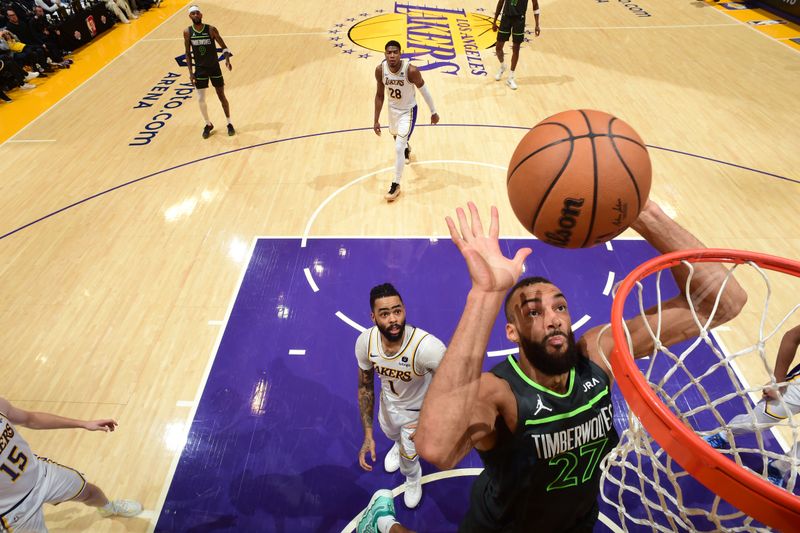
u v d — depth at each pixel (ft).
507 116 24.90
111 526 10.76
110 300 15.92
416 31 35.22
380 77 18.11
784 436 11.07
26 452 8.93
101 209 19.70
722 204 18.95
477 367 4.18
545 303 5.07
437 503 10.97
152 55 33.30
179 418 12.71
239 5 41.83
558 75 28.86
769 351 13.48
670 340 5.42
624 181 4.78
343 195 20.03
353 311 15.35
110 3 37.63
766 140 22.63
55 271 16.98
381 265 16.87
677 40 33.12
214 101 27.25
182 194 20.38
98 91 28.84
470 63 30.48
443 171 21.15
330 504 11.05
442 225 18.44
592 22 36.37
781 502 3.21
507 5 25.26
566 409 5.10
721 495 3.54
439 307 15.38
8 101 28.12
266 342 14.51
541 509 5.69
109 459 11.88
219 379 13.57
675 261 5.27
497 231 4.72
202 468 11.72
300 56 32.19
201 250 17.69
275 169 21.68
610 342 5.59
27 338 14.75
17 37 30.45
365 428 10.20
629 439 5.79
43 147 23.76
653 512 10.28
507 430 5.21
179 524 10.78
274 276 16.60
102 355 14.25
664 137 23.02
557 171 4.82
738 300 5.25
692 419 11.89
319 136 23.85
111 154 23.07
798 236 17.39
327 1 41.75
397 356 8.89
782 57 30.37
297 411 12.81
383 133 23.88
